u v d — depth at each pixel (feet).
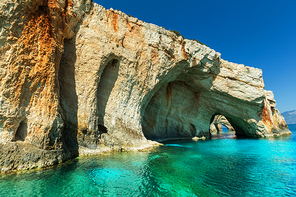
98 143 45.14
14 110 28.53
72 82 42.78
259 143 80.07
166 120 92.89
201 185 26.78
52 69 34.17
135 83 56.80
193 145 69.97
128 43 54.29
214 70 85.30
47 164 30.96
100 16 48.47
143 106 65.72
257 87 94.22
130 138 53.01
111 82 52.60
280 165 39.24
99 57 46.01
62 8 38.14
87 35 45.44
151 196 22.34
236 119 107.04
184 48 69.41
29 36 31.04
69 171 29.25
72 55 43.47
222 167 37.06
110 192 22.90
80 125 41.75
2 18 27.58
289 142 82.33
